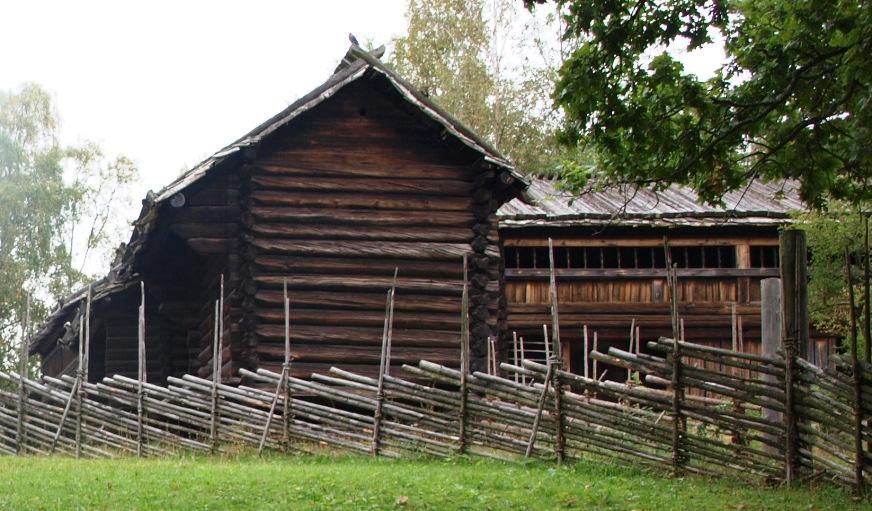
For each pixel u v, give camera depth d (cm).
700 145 1412
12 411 1819
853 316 1248
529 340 2906
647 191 3020
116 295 2661
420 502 1110
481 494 1161
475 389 1514
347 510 1071
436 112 2030
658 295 2870
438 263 2058
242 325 1988
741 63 1374
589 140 1448
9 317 4684
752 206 2898
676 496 1196
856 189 1469
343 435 1591
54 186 4750
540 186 3130
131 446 1711
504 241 2831
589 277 2850
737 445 1345
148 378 2738
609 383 1450
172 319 2428
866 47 1193
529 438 1477
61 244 4806
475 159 2075
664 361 1380
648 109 1384
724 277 2884
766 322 1491
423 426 1543
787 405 1302
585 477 1320
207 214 2002
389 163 2073
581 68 1345
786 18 1343
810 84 1348
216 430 1658
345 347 2009
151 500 1130
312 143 2055
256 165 2027
